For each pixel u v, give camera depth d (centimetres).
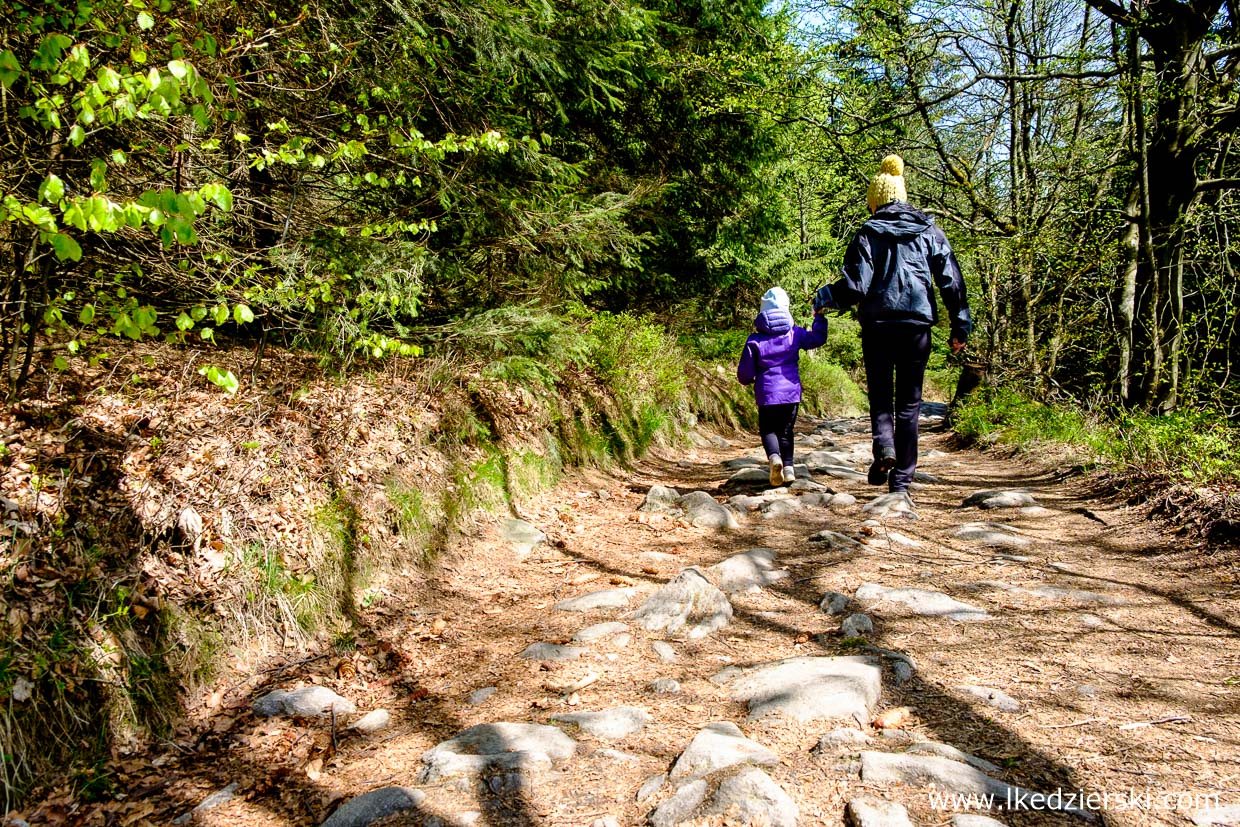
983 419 931
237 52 389
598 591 392
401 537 412
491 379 616
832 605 353
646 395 924
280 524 349
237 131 397
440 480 468
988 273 1148
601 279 883
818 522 514
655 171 1060
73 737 242
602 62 631
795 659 294
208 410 394
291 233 472
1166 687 254
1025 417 834
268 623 321
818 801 198
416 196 539
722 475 759
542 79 596
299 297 390
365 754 255
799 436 1181
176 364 438
